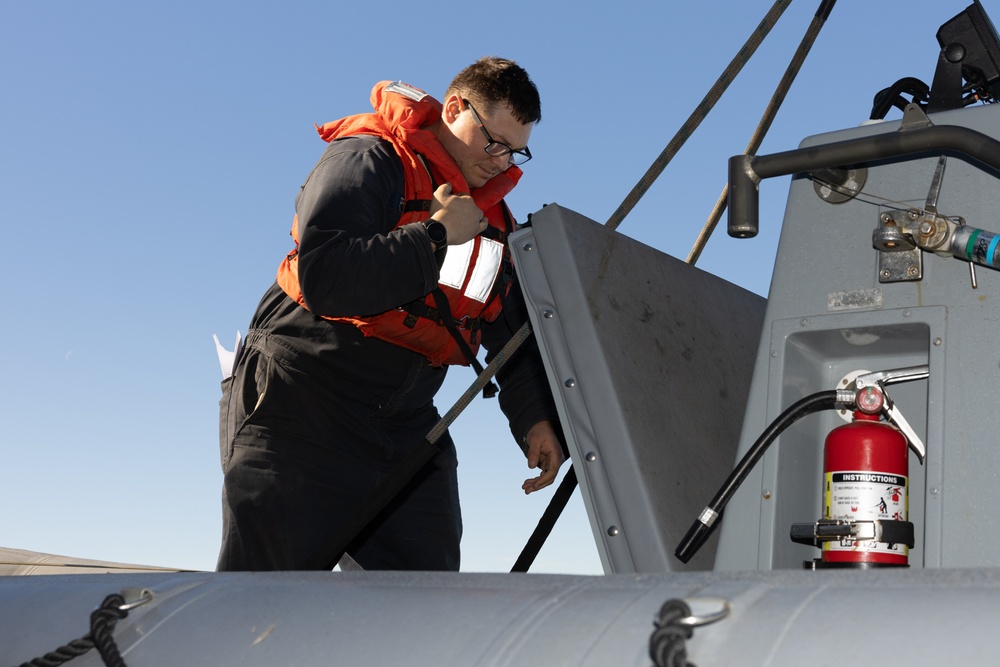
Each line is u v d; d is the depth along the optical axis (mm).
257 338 2262
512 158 2334
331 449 2207
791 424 1317
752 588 799
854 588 775
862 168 1328
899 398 1369
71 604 1151
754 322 1864
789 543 1333
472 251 2191
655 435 1414
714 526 1395
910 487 1317
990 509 1157
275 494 2154
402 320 2160
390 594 970
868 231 1312
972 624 695
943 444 1196
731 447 1575
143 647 1020
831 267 1328
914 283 1265
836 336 1333
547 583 929
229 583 1095
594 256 1486
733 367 1690
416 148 2170
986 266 1204
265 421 2207
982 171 1257
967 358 1210
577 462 1397
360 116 2244
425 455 1798
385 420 2295
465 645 860
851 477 1228
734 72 1634
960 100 1436
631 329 1484
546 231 1461
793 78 1799
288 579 1071
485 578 973
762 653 732
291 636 949
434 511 2424
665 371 1506
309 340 2201
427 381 2318
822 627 735
